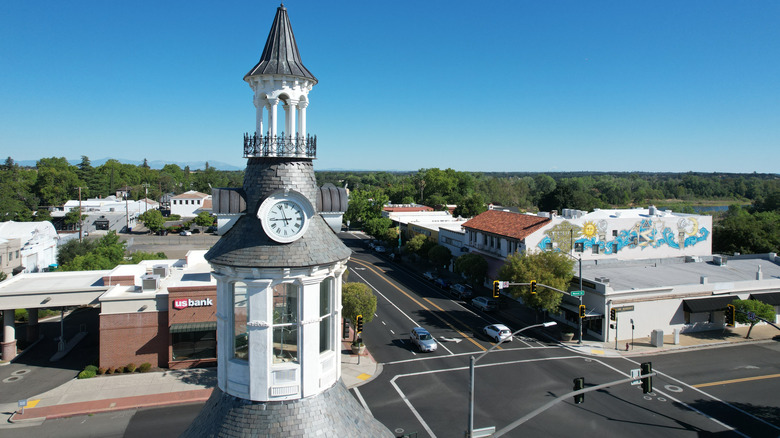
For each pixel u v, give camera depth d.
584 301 50.69
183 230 127.25
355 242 116.25
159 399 34.56
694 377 39.09
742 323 51.16
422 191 171.25
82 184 174.88
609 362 42.41
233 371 11.88
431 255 78.62
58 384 37.19
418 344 45.03
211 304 40.62
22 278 48.28
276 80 12.48
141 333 40.31
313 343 11.86
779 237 78.50
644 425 31.02
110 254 67.69
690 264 63.94
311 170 13.02
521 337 49.28
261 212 11.50
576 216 64.56
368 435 12.48
